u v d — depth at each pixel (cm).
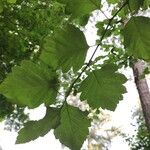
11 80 33
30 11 238
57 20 233
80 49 34
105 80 35
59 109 34
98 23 45
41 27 237
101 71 35
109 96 34
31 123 33
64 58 34
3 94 33
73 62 34
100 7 37
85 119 34
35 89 33
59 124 33
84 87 35
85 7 36
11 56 242
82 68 34
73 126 34
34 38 239
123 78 35
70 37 34
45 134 33
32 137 33
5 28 242
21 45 240
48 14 235
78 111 34
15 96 33
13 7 234
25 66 33
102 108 35
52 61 34
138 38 35
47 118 33
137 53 36
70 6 36
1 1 49
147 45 35
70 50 34
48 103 33
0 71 239
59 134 34
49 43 34
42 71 33
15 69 33
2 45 242
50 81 33
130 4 37
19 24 242
